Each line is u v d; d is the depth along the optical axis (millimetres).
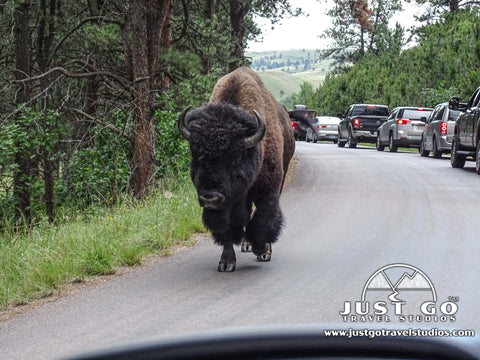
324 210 15508
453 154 26891
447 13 51781
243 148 8492
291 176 23781
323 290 8156
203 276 9312
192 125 8438
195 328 6559
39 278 9148
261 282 8766
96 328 6770
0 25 22000
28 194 19781
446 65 43375
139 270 9969
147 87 19094
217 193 8297
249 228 9891
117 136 20188
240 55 32750
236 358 2021
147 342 2051
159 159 20672
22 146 17719
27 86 20172
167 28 22734
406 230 12625
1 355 5996
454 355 1875
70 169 20828
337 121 54094
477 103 25266
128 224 12625
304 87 98688
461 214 14594
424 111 37625
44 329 6863
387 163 28938
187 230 13086
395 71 56656
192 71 21156
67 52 23016
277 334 2096
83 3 23484
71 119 22469
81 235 11492
